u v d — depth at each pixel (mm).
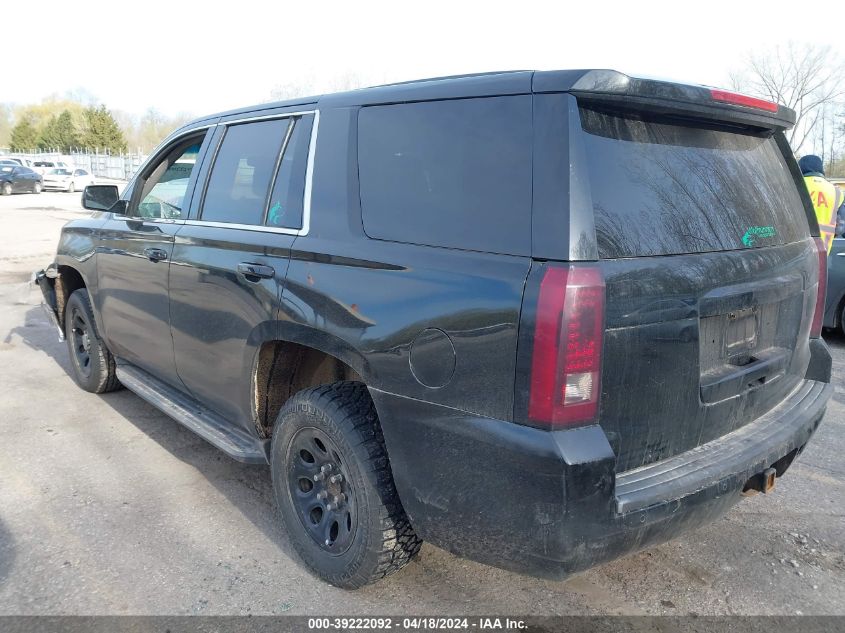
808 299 3121
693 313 2363
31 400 5273
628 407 2229
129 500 3705
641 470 2338
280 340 3010
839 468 4160
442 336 2307
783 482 3980
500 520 2227
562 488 2066
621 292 2148
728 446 2586
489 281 2205
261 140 3414
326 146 2979
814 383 3299
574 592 2945
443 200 2449
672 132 2516
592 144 2219
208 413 3855
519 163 2246
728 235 2604
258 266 3080
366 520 2650
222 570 3072
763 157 2979
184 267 3633
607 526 2150
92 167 52062
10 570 3031
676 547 3301
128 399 5324
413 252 2480
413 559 3002
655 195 2365
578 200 2121
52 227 18328
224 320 3357
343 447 2691
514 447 2129
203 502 3703
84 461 4188
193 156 3988
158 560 3137
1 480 3908
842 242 7082
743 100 2572
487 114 2373
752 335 2779
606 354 2133
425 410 2375
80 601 2824
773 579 3045
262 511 3621
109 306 4617
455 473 2312
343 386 2852
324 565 2902
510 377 2141
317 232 2891
